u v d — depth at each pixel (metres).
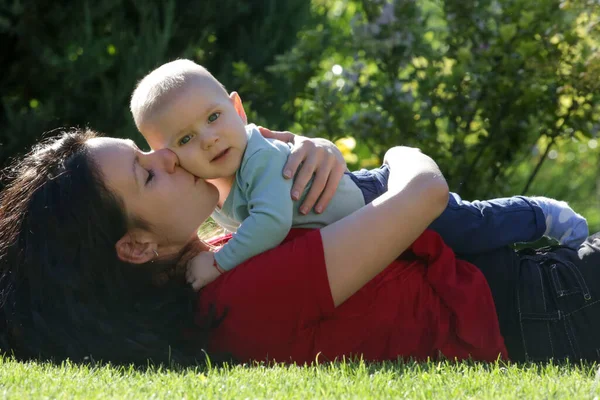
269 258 3.93
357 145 9.57
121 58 8.53
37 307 3.93
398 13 7.68
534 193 10.16
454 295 4.12
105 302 3.96
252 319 3.93
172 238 4.06
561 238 4.70
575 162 11.60
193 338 3.97
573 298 4.23
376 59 7.91
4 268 4.05
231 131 4.17
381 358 4.09
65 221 3.86
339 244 3.90
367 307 4.07
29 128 8.05
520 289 4.30
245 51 9.12
